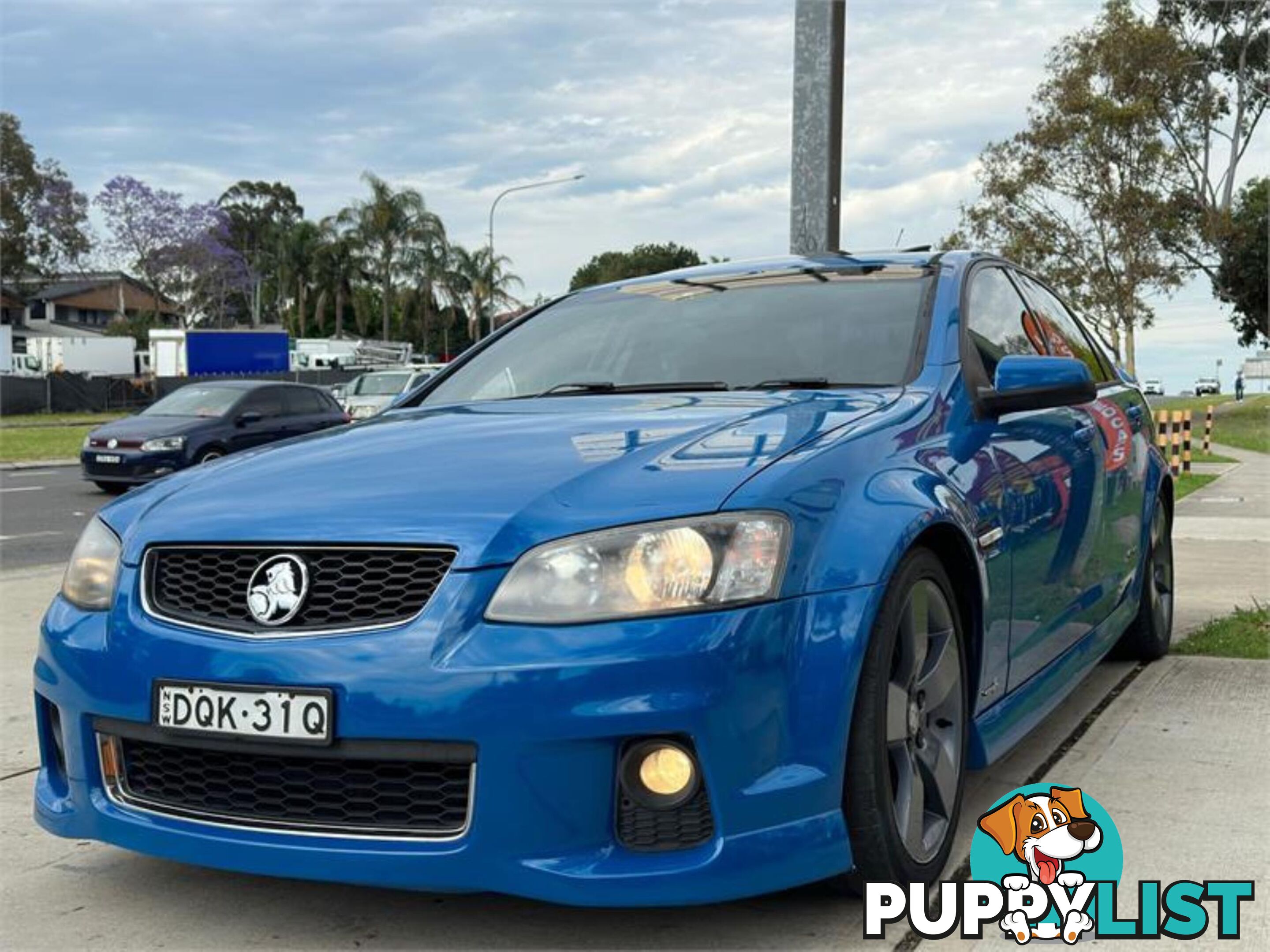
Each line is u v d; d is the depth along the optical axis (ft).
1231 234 129.80
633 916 8.31
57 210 212.02
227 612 7.99
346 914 8.54
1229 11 126.62
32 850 9.98
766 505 7.66
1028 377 10.32
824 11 22.66
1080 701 13.71
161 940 8.26
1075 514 11.85
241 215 280.10
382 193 201.46
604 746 7.24
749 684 7.32
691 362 11.26
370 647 7.41
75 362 167.22
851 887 8.13
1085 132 126.62
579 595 7.31
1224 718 12.91
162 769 8.25
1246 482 50.80
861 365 10.62
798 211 23.09
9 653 17.74
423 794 7.55
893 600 8.07
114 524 8.96
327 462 9.04
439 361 193.98
